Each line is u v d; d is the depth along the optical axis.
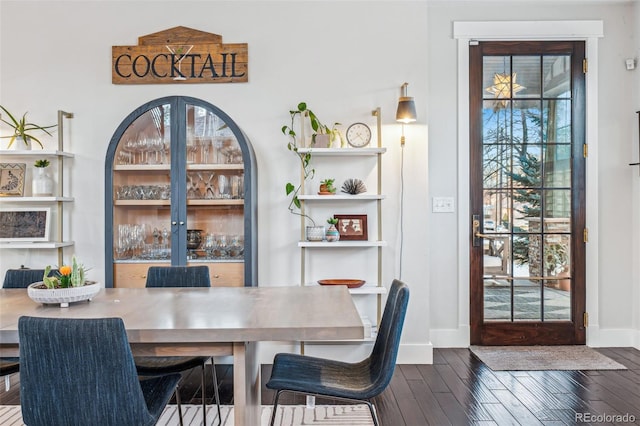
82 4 3.53
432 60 3.77
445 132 3.79
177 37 3.53
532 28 3.73
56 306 1.98
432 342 3.79
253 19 3.53
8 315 1.81
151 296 2.21
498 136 3.81
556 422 2.46
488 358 3.50
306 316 1.76
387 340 1.79
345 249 3.55
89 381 1.44
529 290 3.81
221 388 3.00
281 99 3.53
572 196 3.79
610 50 3.76
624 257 3.79
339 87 3.53
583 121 3.78
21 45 3.54
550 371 3.22
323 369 2.00
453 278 3.79
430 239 3.80
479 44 3.76
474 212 3.79
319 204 3.54
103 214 3.53
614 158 3.77
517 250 3.81
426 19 3.51
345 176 3.54
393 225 3.53
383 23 3.52
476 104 3.77
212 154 3.33
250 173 3.28
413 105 3.30
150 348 1.69
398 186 3.52
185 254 3.30
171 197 3.31
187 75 3.52
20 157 3.54
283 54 3.53
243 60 3.52
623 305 3.79
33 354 1.44
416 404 2.71
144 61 3.52
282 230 3.54
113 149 3.31
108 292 2.34
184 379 3.15
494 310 3.80
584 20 3.73
